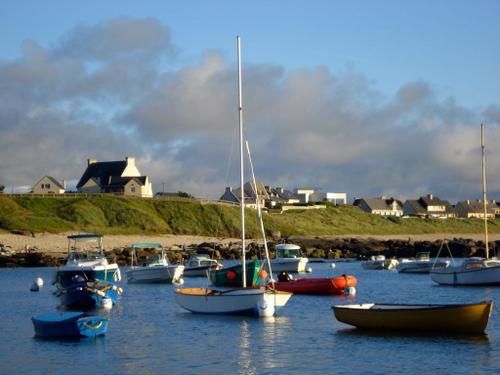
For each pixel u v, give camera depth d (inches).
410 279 2787.9
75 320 1299.2
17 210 4918.8
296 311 1643.7
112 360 1106.1
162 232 5036.9
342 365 1045.8
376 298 1964.8
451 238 6274.6
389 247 4857.3
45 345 1229.7
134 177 6264.8
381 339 1228.5
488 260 2314.2
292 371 1015.6
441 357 1080.2
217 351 1165.1
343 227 6289.4
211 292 1601.9
